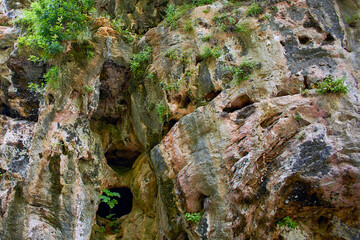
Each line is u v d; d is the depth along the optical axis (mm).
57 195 4711
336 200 4051
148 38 5832
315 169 3900
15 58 5133
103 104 6051
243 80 4605
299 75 4430
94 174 5391
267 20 4891
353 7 5320
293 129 4160
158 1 6688
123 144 6176
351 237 4297
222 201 4062
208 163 4301
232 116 4379
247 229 4098
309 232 4453
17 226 4418
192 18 5434
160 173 4793
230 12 5254
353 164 3805
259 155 4121
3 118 5203
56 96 5047
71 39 5262
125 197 6812
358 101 4148
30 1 6902
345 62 4539
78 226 4703
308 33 4773
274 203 4141
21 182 4605
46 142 4852
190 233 4219
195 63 5133
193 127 4594
